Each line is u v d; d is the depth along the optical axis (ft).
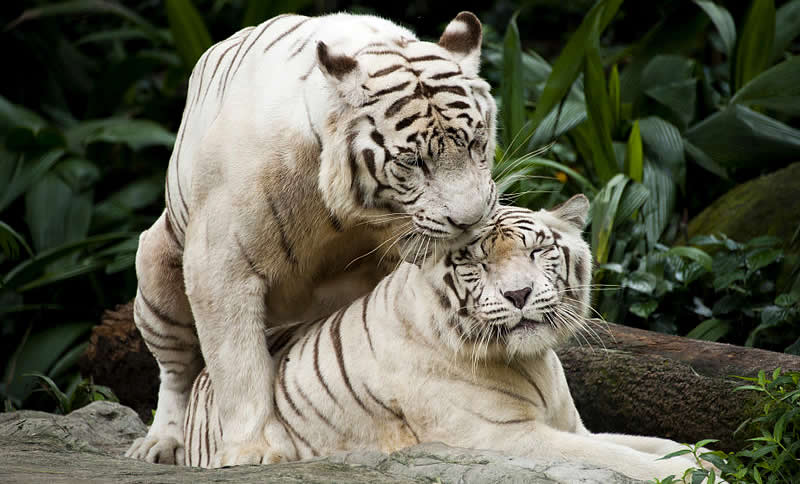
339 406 26.53
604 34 71.46
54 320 56.95
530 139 46.60
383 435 26.18
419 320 25.54
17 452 27.43
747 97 46.73
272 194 26.45
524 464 22.17
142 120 65.67
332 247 28.07
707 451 24.97
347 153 24.70
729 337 39.42
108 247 58.23
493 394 25.17
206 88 29.84
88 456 27.04
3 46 72.13
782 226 43.24
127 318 44.37
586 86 45.70
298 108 26.04
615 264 40.11
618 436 26.81
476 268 24.82
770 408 26.13
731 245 40.04
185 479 22.49
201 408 30.99
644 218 44.24
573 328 25.71
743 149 46.32
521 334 24.45
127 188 61.36
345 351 26.76
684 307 40.70
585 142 49.73
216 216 27.27
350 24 26.73
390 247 27.81
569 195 48.65
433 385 25.40
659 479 22.90
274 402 27.89
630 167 45.06
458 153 23.95
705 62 64.95
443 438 25.32
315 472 23.04
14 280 52.31
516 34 47.42
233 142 26.89
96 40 72.69
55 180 58.44
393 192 24.47
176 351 33.53
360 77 24.49
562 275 25.55
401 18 81.71
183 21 58.13
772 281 39.93
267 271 27.66
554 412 26.63
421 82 24.27
